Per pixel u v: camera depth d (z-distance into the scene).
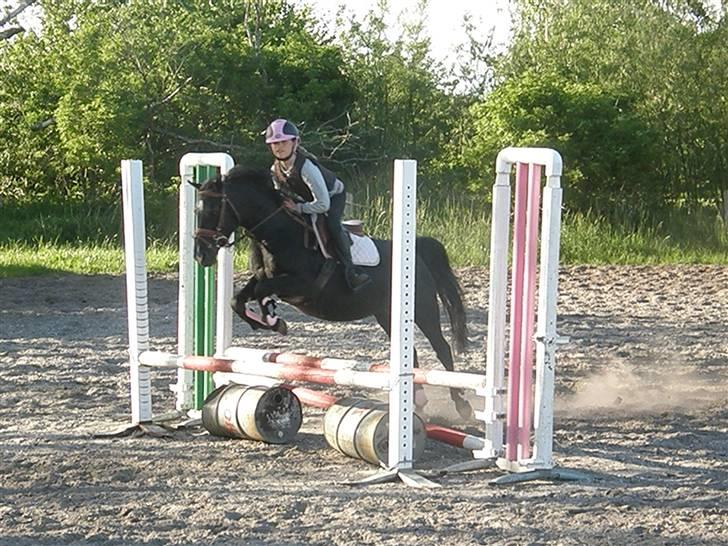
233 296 9.22
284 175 8.96
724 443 9.29
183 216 9.95
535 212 7.99
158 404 10.99
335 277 9.17
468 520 6.95
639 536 6.61
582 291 21.06
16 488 7.81
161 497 7.54
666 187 32.59
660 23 33.25
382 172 34.88
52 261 24.42
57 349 14.47
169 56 32.50
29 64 33.88
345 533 6.67
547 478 8.00
